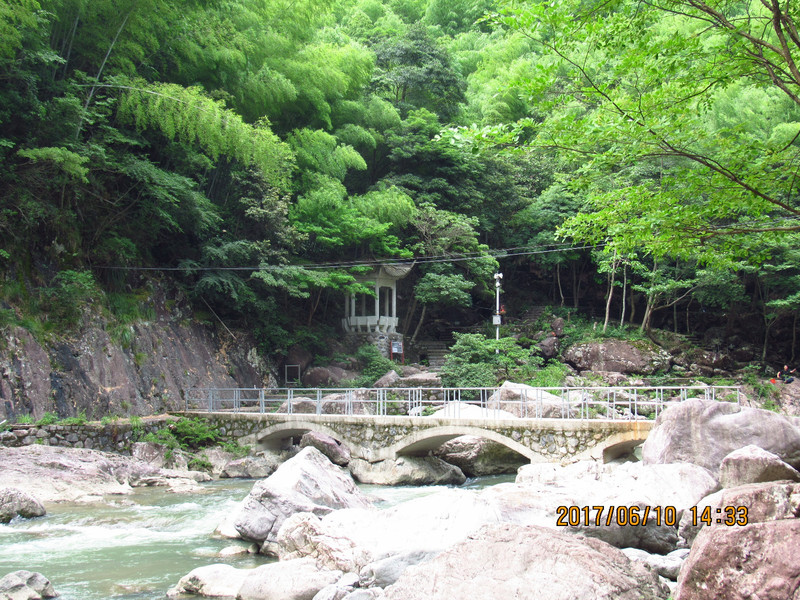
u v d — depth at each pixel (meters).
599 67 8.91
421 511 7.80
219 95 23.42
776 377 30.84
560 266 37.97
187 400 21.27
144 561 8.78
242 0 25.53
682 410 11.16
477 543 4.93
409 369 28.09
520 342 31.88
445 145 31.55
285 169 24.95
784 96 29.56
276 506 9.48
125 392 19.44
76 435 16.53
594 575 4.43
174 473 16.52
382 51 36.75
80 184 19.62
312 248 28.12
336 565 7.50
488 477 18.58
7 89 17.66
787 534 4.27
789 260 29.28
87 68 21.09
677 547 7.80
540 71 8.52
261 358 25.92
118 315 20.44
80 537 10.20
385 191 29.53
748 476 7.97
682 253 9.19
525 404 18.20
